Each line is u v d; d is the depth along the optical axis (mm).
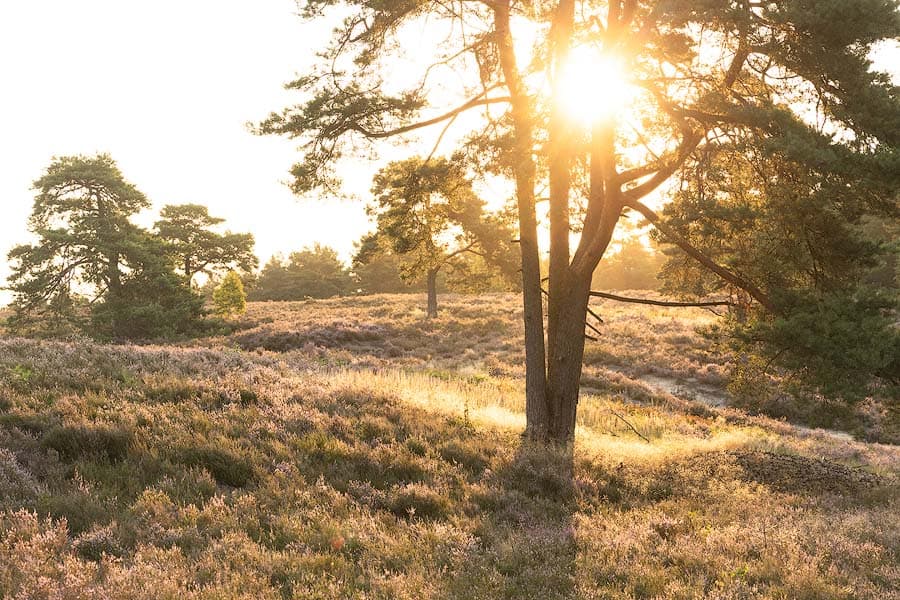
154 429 9445
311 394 13523
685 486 10555
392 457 10086
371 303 61938
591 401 24141
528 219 14938
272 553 6223
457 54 14312
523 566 6484
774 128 10859
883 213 10602
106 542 6016
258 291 107062
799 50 10602
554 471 10305
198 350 17938
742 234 12500
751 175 12828
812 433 23625
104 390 11062
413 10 13805
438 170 14391
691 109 12094
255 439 9867
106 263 45031
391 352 37406
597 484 10180
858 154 9812
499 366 31906
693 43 11797
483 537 7441
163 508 6965
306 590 5438
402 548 6707
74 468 7828
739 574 6277
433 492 8586
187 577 5516
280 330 41719
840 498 10398
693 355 33875
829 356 10328
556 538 7383
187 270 66688
